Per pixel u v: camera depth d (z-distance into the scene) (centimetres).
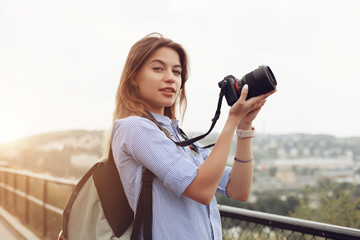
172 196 111
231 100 115
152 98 126
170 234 107
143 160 107
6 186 768
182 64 137
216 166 103
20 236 508
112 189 117
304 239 167
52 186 446
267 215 182
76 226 119
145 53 123
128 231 114
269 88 108
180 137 137
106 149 124
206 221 118
